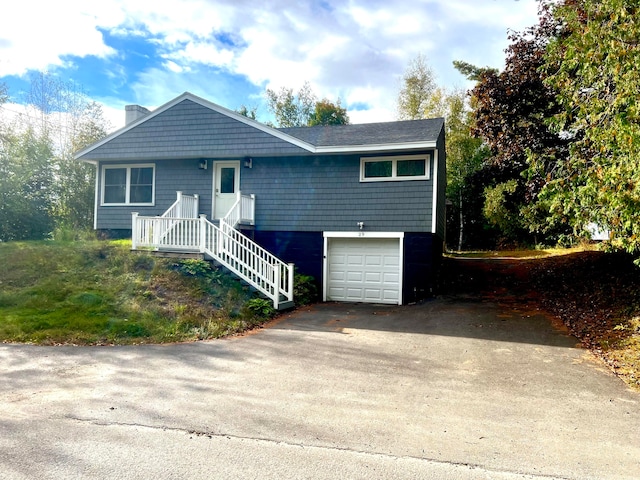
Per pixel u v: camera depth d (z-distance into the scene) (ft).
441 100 86.38
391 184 41.83
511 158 47.73
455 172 84.43
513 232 80.28
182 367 19.57
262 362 20.74
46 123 79.00
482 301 39.19
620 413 14.70
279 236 45.03
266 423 13.32
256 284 35.29
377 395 16.25
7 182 50.65
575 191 22.97
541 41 44.57
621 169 18.71
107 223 50.60
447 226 93.09
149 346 23.59
